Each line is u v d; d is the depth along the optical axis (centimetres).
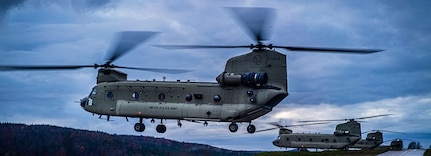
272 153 5469
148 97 3688
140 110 3653
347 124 7162
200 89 3581
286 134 7431
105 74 3906
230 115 3441
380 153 5412
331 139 7162
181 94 3616
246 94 3466
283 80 3478
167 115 3588
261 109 3444
